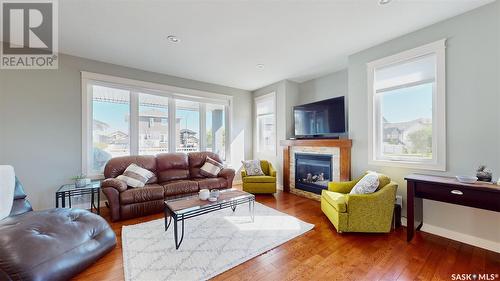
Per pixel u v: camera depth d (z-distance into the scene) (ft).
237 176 17.35
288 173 14.75
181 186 11.01
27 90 9.64
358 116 10.45
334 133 12.03
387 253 6.64
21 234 5.05
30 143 9.69
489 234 6.83
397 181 9.02
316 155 12.83
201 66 12.35
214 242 7.27
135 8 6.90
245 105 17.89
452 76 7.57
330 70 13.19
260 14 7.30
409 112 8.87
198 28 8.19
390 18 7.61
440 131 7.82
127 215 9.37
